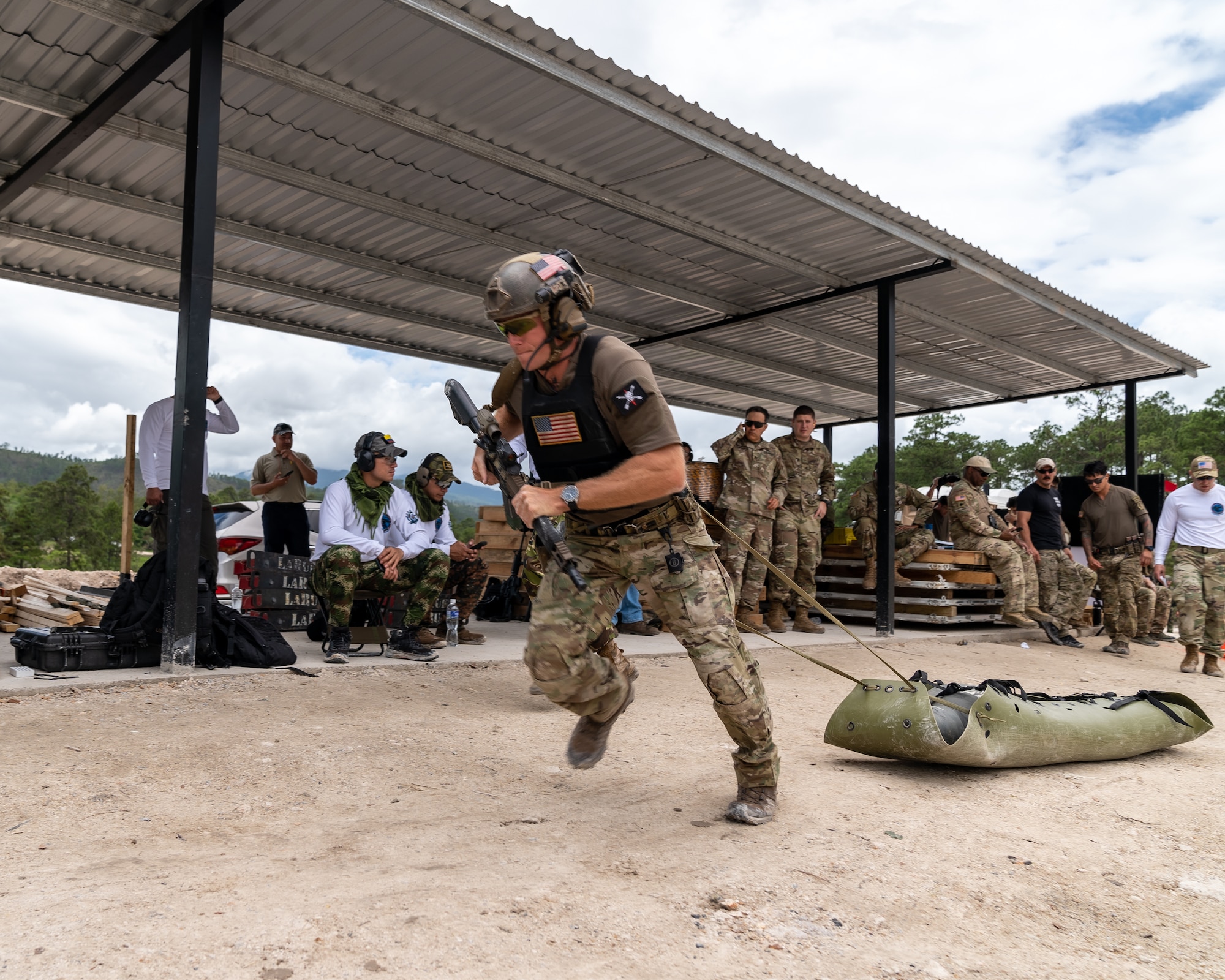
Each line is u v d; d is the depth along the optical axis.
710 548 2.86
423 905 2.15
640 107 6.14
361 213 7.97
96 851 2.47
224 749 3.61
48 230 8.12
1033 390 14.43
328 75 5.95
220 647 5.41
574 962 1.92
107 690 4.61
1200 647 8.09
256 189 7.54
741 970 1.93
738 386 14.24
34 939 1.88
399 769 3.49
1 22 5.52
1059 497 11.36
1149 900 2.49
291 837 2.67
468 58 5.74
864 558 10.63
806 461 9.34
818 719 5.01
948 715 3.72
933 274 9.12
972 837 2.93
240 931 1.96
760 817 2.94
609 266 9.34
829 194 7.51
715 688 2.85
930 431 52.94
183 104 6.31
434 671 5.79
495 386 2.92
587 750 2.91
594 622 2.74
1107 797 3.54
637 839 2.76
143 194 7.59
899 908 2.32
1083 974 2.02
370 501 6.08
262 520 9.10
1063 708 4.09
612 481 2.47
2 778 3.07
